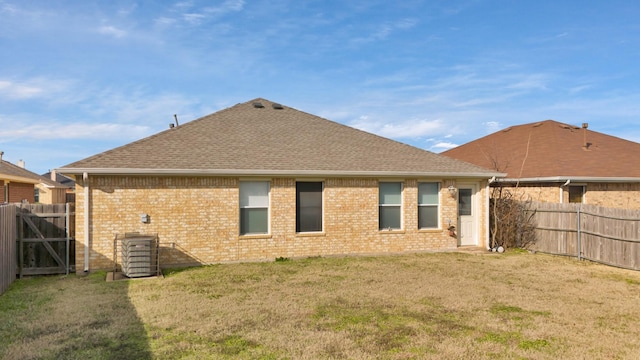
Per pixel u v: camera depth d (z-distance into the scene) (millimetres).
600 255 12688
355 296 8633
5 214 9625
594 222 12938
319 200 13695
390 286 9516
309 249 13453
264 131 15492
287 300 8305
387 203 14414
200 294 8789
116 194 11672
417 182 14609
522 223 15461
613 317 7379
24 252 11109
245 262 12688
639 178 17031
